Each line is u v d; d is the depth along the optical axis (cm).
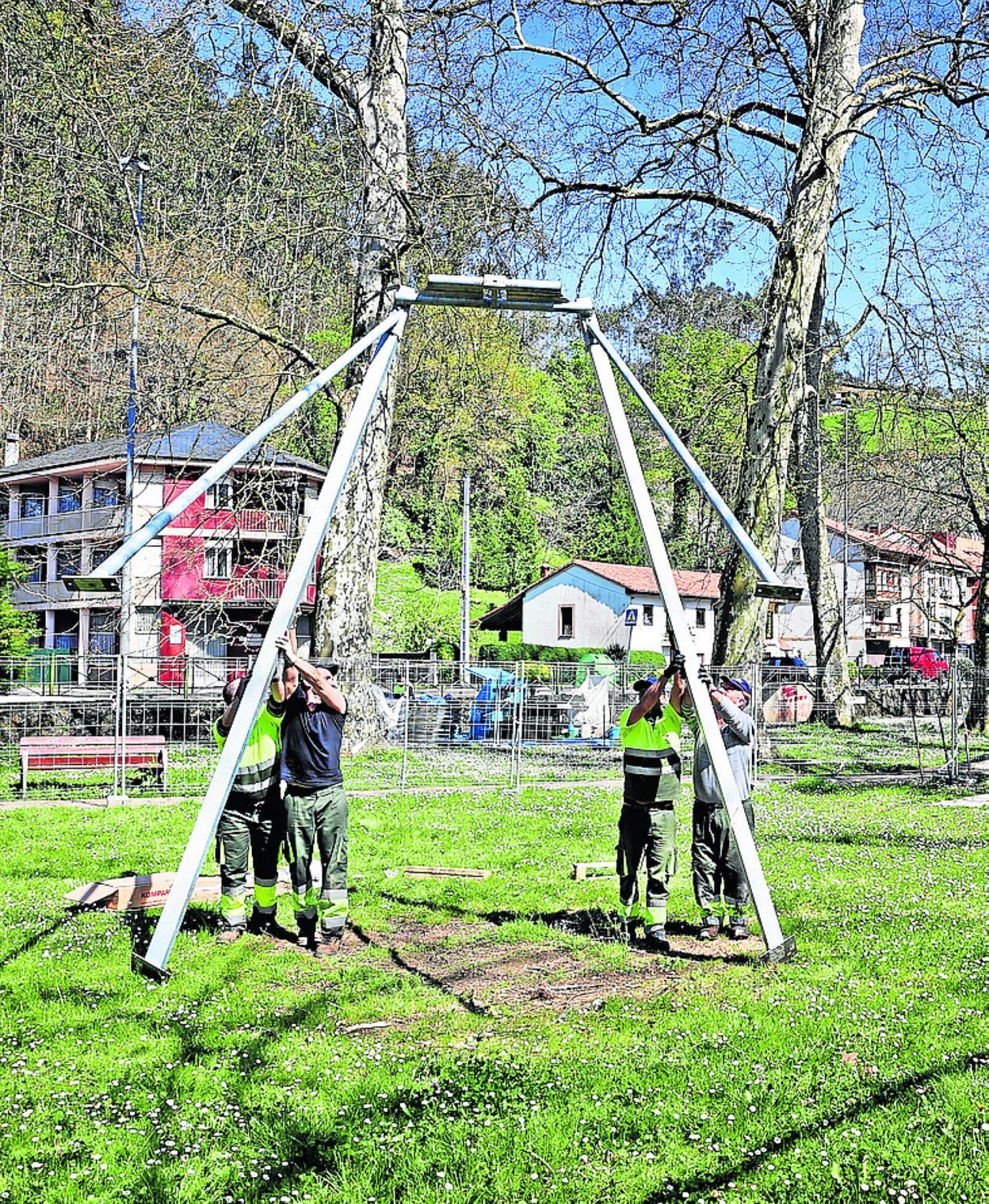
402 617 5472
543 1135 475
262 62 1600
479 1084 534
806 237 2123
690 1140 471
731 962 767
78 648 4188
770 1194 425
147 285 1859
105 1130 480
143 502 3741
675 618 797
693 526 5875
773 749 2175
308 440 3139
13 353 2314
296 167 1720
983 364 2253
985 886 1001
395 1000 675
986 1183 426
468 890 1008
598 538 7181
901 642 7281
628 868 827
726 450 2383
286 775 801
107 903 906
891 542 6259
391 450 4141
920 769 2109
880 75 2134
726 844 835
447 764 2062
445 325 2438
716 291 2320
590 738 2300
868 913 883
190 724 2070
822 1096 510
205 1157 459
